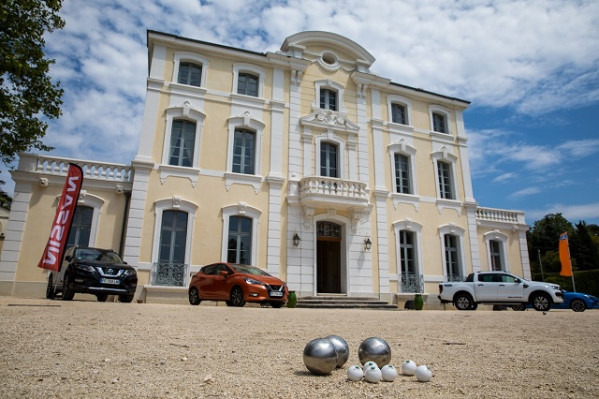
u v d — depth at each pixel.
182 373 3.31
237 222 17.62
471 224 22.14
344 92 21.25
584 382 3.33
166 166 16.89
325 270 19.53
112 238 16.08
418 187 21.55
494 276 16.31
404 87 22.47
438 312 13.16
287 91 20.09
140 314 8.02
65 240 11.19
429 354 4.68
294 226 18.30
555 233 55.59
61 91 15.62
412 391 2.94
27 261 14.96
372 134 21.19
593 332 7.15
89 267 11.60
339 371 3.59
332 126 20.22
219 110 18.47
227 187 17.64
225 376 3.26
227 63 19.22
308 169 19.33
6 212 39.19
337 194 18.50
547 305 15.39
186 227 16.80
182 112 17.75
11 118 14.30
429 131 22.72
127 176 17.00
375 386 3.05
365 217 19.73
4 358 3.60
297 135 19.56
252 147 18.91
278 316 9.09
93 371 3.24
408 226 20.55
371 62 22.19
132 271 12.30
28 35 14.23
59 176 15.81
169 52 18.39
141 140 16.94
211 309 10.42
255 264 17.28
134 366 3.50
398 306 19.23
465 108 24.16
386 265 19.56
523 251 23.34
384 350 3.63
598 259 46.34
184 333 5.70
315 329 6.82
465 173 22.97
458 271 21.23
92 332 5.31
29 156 15.82
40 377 3.01
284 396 2.73
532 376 3.53
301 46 20.77
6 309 7.65
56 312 7.53
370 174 20.59
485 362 4.20
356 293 18.62
